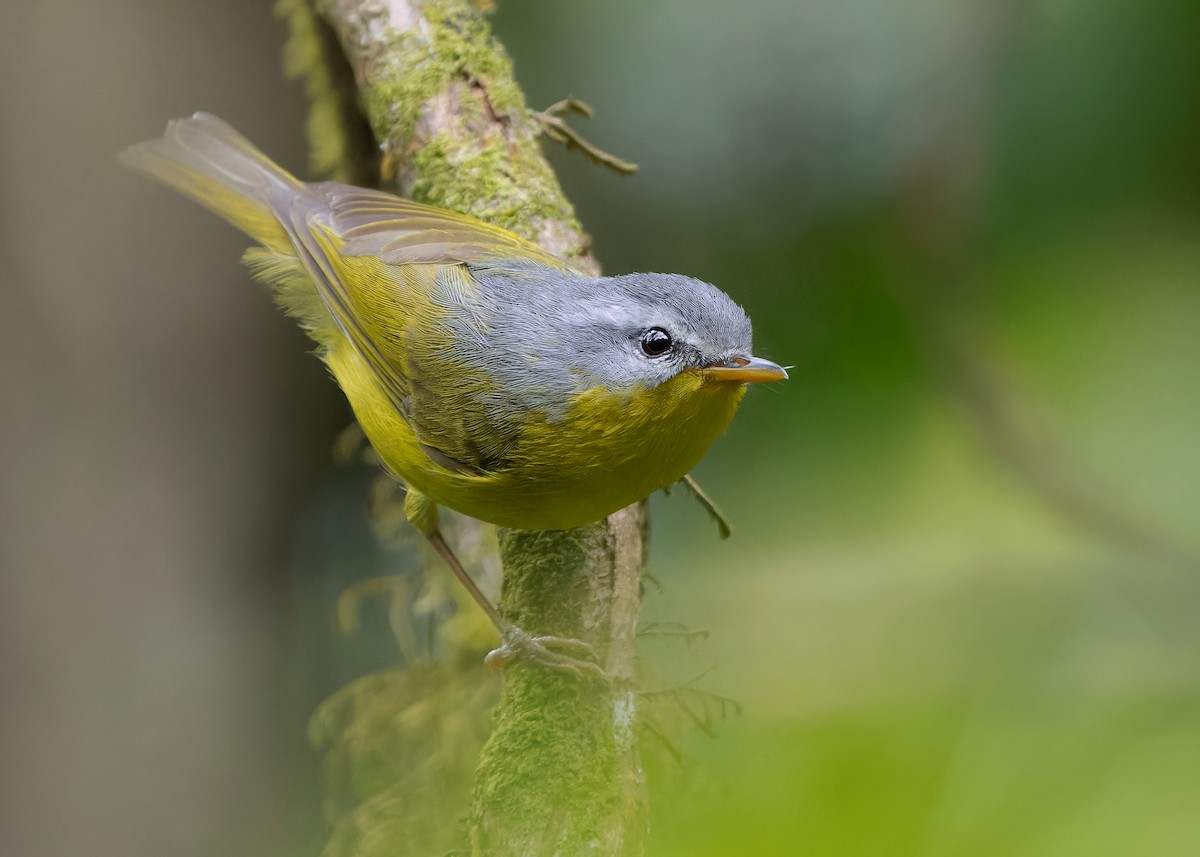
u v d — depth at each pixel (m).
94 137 12.04
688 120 12.48
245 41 12.42
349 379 9.01
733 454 11.38
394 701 10.03
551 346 7.60
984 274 11.42
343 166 10.87
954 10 11.34
